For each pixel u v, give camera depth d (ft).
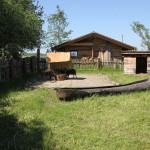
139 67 63.62
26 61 46.03
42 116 15.46
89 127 13.24
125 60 50.67
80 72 57.31
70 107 17.79
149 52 47.19
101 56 69.77
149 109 16.92
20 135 12.10
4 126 13.53
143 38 97.60
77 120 14.64
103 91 21.99
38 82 36.14
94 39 69.41
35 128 13.10
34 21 41.70
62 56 42.27
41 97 22.07
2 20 32.76
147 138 11.63
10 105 18.80
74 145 10.87
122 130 12.75
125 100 20.01
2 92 24.53
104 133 12.22
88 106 18.04
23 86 29.96
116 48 69.82
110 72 55.62
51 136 11.91
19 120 14.69
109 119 14.65
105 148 10.51
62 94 20.33
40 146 10.69
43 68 62.28
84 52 70.23
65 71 41.52
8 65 34.42
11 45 37.78
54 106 18.56
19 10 35.73
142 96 21.38
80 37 67.26
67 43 68.18
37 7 54.24
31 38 40.40
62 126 13.61
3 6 33.45
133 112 16.12
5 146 10.85
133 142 11.07
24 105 18.28
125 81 35.73
